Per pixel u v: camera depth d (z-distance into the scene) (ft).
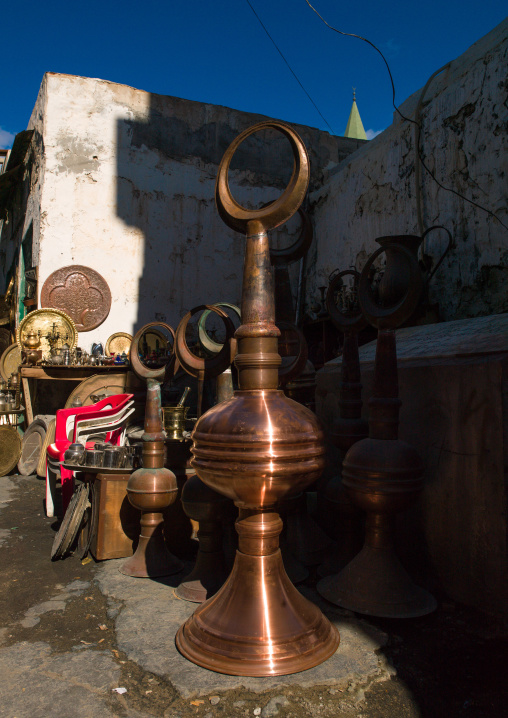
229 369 10.15
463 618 7.20
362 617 7.18
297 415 6.14
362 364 10.94
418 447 8.76
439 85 17.89
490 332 8.52
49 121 23.97
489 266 15.26
